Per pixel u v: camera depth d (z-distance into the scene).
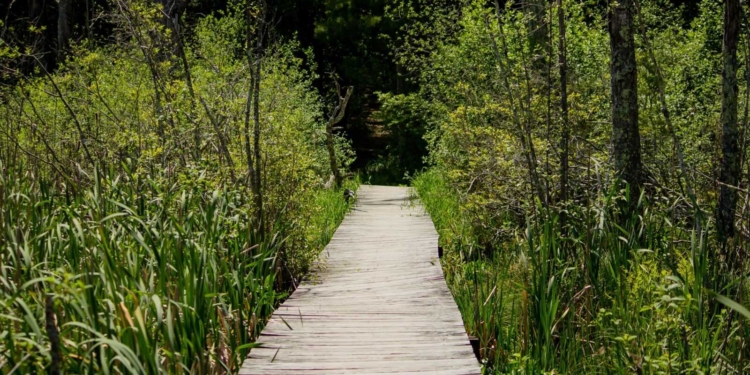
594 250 6.38
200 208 6.48
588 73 11.18
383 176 24.89
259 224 7.12
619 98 8.04
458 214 11.95
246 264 6.66
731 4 7.30
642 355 4.95
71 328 4.20
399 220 12.46
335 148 17.59
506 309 7.18
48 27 25.27
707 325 5.52
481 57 12.66
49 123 10.18
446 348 5.67
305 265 8.37
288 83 13.93
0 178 5.61
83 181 7.39
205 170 6.63
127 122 8.72
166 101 8.27
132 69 10.27
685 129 9.22
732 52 7.34
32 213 5.73
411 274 8.22
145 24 9.00
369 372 5.15
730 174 7.11
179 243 5.40
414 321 6.39
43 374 3.89
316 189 11.34
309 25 27.62
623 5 7.96
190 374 4.63
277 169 8.38
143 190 6.76
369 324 6.30
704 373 4.59
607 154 8.82
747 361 5.07
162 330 4.63
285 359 5.41
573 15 10.84
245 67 8.45
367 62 26.08
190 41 15.72
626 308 5.61
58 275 3.89
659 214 7.30
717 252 6.40
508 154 9.51
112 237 5.38
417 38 21.81
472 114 10.97
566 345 5.86
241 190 7.13
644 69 9.71
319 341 5.83
